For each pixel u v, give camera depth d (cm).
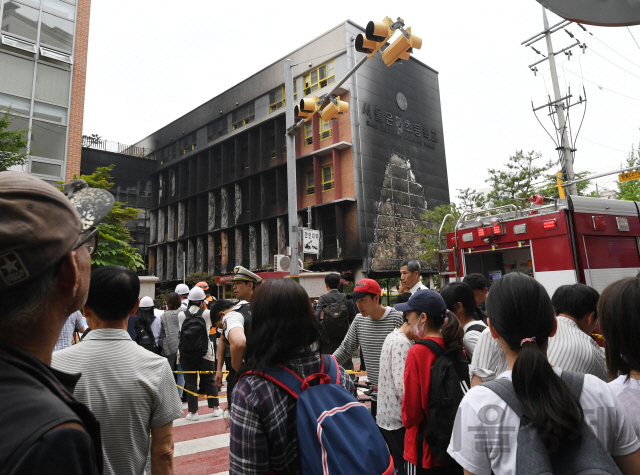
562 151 1745
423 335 274
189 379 646
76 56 1814
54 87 1739
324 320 557
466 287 337
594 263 649
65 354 189
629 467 139
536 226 680
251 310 174
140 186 4578
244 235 3484
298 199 3089
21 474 60
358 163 2845
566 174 1728
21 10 1686
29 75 1684
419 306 271
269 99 3438
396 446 296
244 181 3544
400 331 321
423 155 3366
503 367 238
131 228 4447
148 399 190
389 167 3048
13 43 1636
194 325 658
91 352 189
